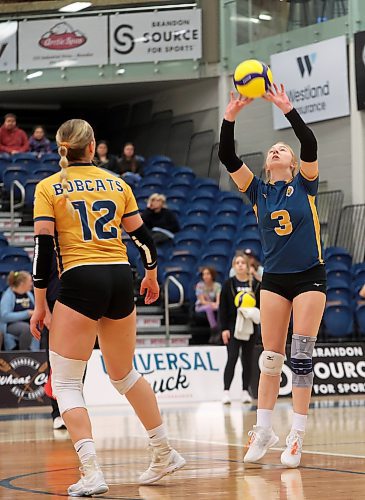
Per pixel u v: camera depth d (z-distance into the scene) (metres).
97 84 23.30
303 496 5.03
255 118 22.52
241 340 14.23
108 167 22.02
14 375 14.27
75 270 5.40
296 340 6.67
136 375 5.72
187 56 23.02
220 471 6.27
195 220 20.53
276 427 9.66
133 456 7.38
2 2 23.53
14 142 22.45
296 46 21.20
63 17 23.39
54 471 6.40
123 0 23.30
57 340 5.42
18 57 23.47
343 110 20.39
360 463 6.57
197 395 15.27
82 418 5.36
